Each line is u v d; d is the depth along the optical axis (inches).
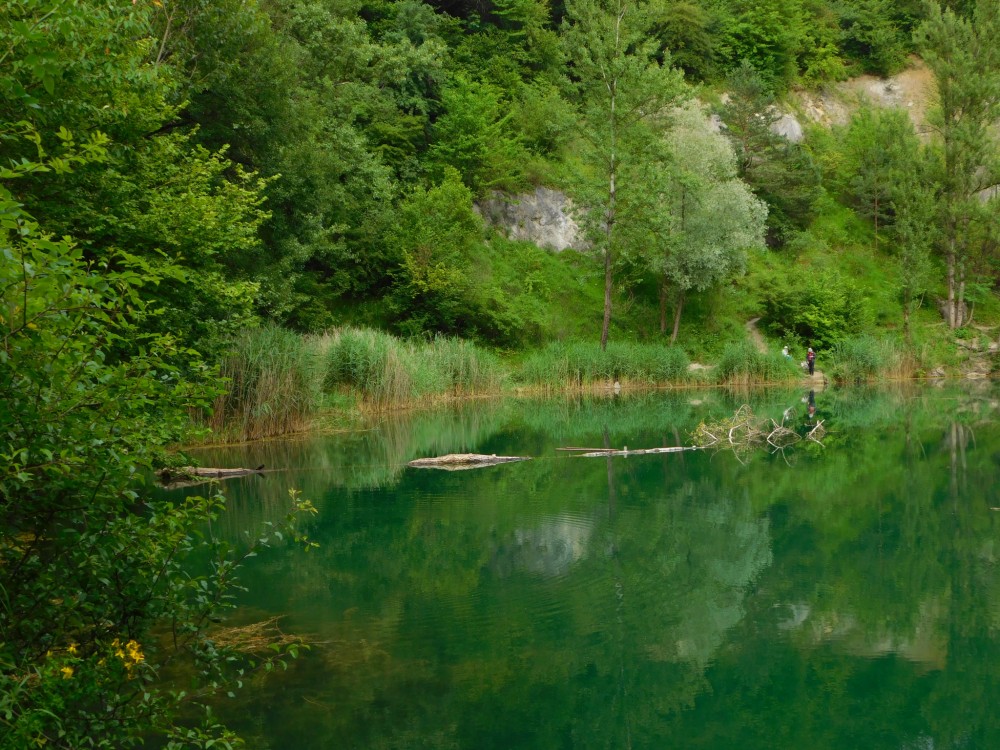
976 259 1579.7
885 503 438.9
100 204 378.6
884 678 229.0
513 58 1622.8
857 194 1665.8
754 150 1577.3
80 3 233.3
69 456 134.3
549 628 262.2
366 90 1261.1
